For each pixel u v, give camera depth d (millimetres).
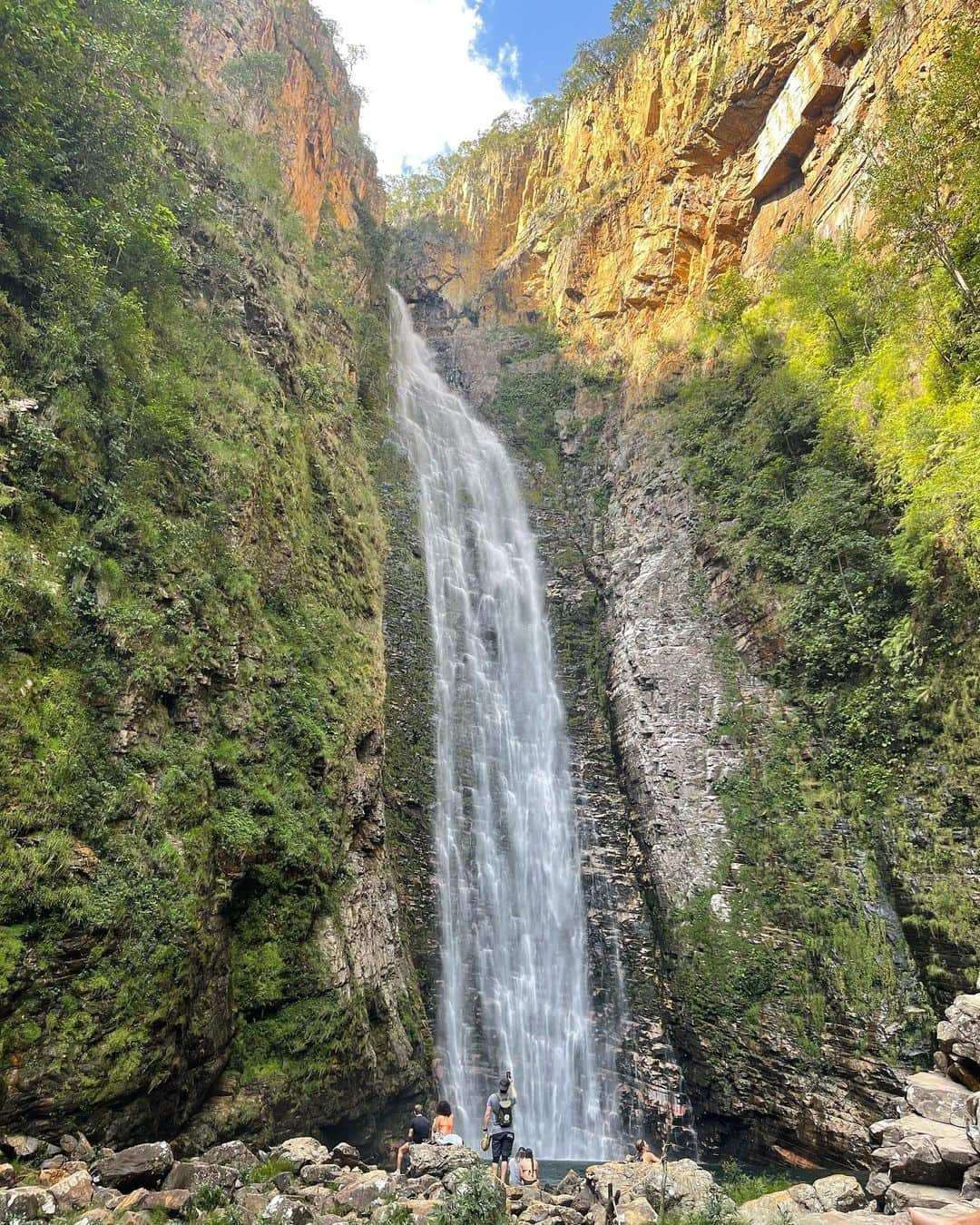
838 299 20438
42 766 8453
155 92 17828
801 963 14766
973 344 14914
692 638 20781
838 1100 13219
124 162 13266
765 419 21812
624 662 22766
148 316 13531
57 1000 7902
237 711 12047
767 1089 14414
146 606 10703
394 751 20453
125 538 10836
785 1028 14469
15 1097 7336
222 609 12352
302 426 18453
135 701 9969
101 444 11016
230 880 10781
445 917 18516
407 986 15016
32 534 9516
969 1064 7605
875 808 14719
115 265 12977
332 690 14992
